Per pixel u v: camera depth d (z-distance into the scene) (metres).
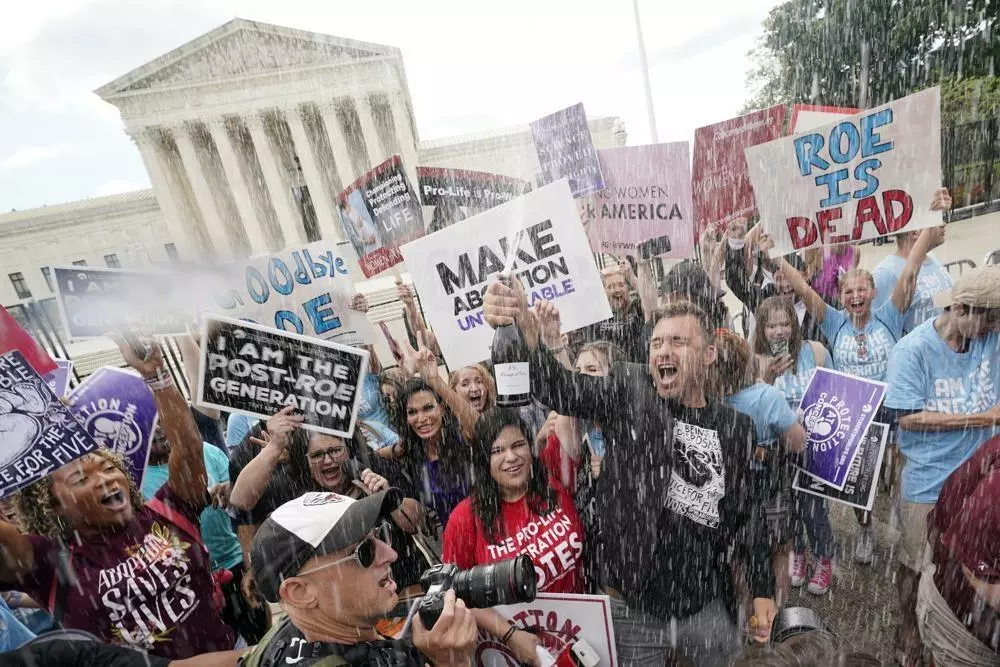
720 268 3.54
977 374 2.21
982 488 1.59
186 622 2.03
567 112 3.77
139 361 2.06
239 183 22.53
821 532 2.64
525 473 2.00
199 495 2.21
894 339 3.03
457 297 2.71
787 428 2.29
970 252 6.99
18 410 1.85
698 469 2.01
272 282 3.27
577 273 2.57
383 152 24.58
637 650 2.05
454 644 1.40
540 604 1.96
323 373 2.42
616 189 3.73
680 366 2.02
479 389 2.88
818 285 3.56
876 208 2.81
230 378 2.32
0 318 1.90
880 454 2.23
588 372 2.59
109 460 1.96
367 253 4.05
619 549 2.01
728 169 3.45
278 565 1.31
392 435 3.27
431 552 2.53
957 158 9.82
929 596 1.82
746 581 2.12
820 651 1.28
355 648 1.33
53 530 1.87
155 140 21.83
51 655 1.52
